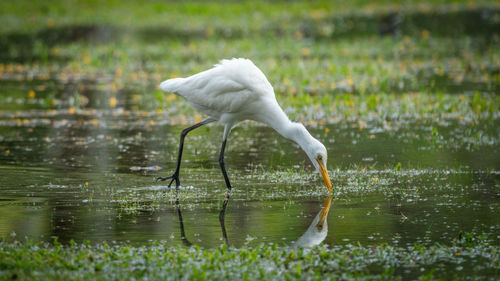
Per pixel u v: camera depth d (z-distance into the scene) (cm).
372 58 2691
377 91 2014
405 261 761
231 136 1576
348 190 1086
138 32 3603
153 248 796
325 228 885
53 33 3581
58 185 1127
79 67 2606
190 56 2781
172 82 1212
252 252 762
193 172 1233
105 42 3253
